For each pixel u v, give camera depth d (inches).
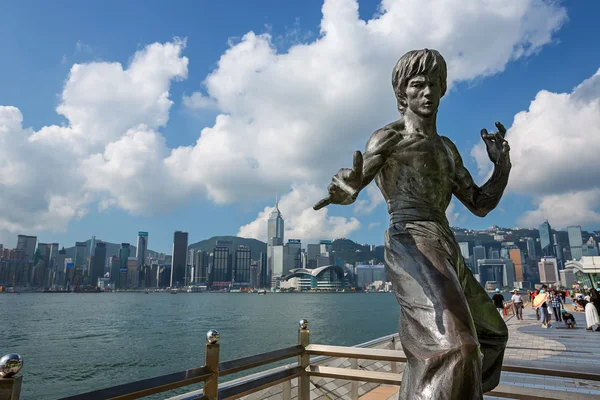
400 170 111.7
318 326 2052.2
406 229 105.4
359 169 90.4
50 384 931.3
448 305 87.4
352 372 142.2
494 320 112.2
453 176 118.3
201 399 113.1
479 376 81.4
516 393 114.9
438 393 78.9
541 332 768.9
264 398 204.4
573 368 111.4
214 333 115.8
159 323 2394.2
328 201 95.8
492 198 123.4
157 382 98.3
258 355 131.8
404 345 90.8
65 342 1608.0
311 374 150.6
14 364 74.0
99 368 1111.0
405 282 96.6
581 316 1169.4
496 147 126.7
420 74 113.2
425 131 114.3
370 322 2267.5
